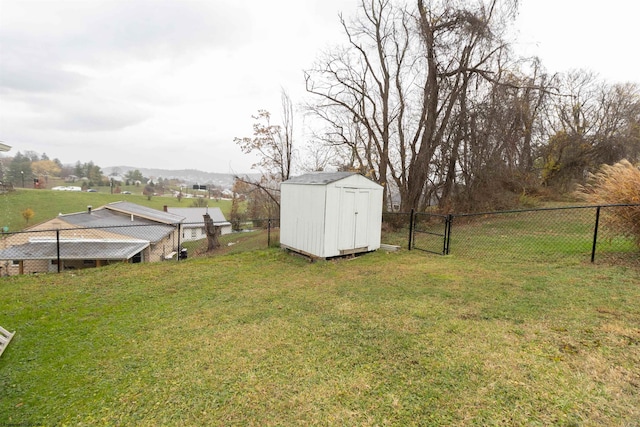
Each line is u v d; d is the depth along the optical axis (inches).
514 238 356.8
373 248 321.1
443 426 80.1
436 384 97.5
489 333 129.6
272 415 87.2
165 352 123.0
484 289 187.0
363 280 220.2
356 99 602.9
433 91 513.0
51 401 95.0
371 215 317.1
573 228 387.5
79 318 158.1
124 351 124.3
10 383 104.1
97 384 103.3
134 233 695.7
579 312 145.5
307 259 294.8
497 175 539.8
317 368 109.6
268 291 200.2
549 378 97.3
